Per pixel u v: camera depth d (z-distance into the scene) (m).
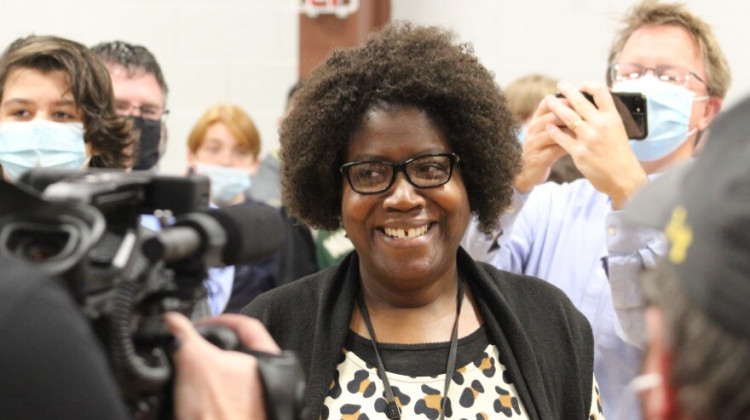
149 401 0.94
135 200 0.98
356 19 4.82
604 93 2.25
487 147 1.69
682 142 2.49
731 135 0.69
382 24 4.98
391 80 1.61
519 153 1.82
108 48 2.98
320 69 1.74
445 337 1.64
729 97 3.35
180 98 4.92
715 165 0.69
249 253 1.12
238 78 4.91
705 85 2.51
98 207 0.91
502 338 1.63
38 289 0.78
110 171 1.04
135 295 0.93
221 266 1.11
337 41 4.83
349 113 1.64
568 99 2.24
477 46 4.86
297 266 3.56
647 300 0.75
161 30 4.89
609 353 2.26
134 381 0.90
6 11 4.80
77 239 0.83
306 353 1.66
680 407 0.69
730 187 0.66
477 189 1.74
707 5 4.43
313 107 1.68
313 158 1.70
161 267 0.98
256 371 0.99
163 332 0.98
